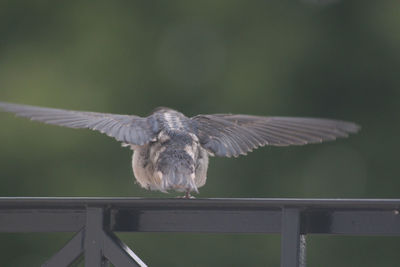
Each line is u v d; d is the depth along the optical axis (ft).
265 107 59.41
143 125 19.25
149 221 16.25
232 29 60.85
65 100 58.18
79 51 59.36
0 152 55.72
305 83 59.88
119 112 58.65
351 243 54.70
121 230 16.37
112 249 15.93
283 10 60.70
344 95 59.77
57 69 58.85
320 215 15.80
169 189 18.33
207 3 60.95
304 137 17.54
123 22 60.34
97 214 16.08
